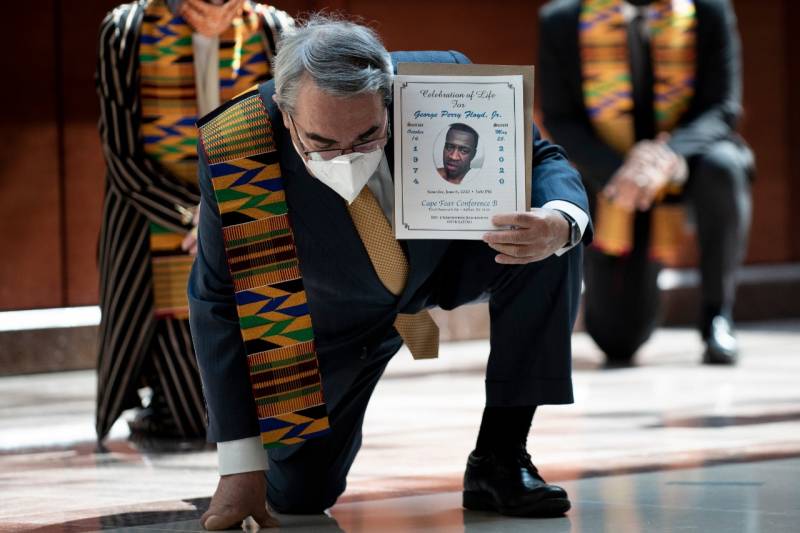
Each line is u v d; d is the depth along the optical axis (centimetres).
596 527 391
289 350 388
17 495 479
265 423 389
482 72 387
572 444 564
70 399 774
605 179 873
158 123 610
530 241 380
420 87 386
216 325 393
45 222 953
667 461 513
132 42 604
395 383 819
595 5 902
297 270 388
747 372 833
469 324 1075
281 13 623
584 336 1097
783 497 432
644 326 908
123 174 609
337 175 363
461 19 1123
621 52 898
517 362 409
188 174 617
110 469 540
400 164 384
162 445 609
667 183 873
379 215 392
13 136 941
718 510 411
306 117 356
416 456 549
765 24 1261
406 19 1099
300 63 354
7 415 711
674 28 897
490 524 402
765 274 1212
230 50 608
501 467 417
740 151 908
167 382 629
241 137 388
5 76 938
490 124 386
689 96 902
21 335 890
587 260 905
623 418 642
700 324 895
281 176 388
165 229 617
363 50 353
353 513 431
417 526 404
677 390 750
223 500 399
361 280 401
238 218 385
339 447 431
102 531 408
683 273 1195
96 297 973
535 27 1153
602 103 899
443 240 400
